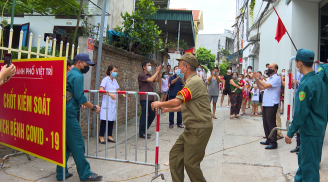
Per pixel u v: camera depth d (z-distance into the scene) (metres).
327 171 3.58
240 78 8.62
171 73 9.81
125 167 4.04
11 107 3.64
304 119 2.72
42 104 3.15
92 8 8.16
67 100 3.23
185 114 2.83
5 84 3.72
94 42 5.69
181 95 2.70
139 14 8.83
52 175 3.61
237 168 4.01
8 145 3.71
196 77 2.86
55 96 2.98
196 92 2.74
